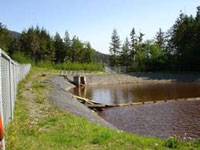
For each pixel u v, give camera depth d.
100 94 45.59
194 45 80.62
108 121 22.97
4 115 8.45
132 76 73.56
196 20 93.50
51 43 102.06
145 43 101.19
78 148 8.57
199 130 19.16
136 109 28.70
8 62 10.42
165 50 94.12
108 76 71.88
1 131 4.40
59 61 105.50
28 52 98.00
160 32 117.06
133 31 109.88
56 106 17.98
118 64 114.69
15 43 95.88
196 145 9.34
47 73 60.62
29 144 8.46
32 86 29.19
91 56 115.69
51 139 9.27
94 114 23.72
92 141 9.32
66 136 9.73
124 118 24.17
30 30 100.81
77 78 63.00
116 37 116.25
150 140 10.09
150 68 88.44
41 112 14.88
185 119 23.02
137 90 50.50
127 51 111.56
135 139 9.98
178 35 90.31
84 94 45.84
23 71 35.62
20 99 18.59
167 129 19.72
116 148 8.74
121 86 60.16
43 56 99.38
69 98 29.00
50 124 11.70
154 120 23.02
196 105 30.00
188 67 81.00
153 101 33.81
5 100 8.90
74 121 12.73
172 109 28.02
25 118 12.54
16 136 9.09
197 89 49.09
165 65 86.50
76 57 110.00
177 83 64.38
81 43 111.19
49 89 29.91
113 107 30.28
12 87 12.45
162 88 53.06
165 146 9.25
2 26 81.69
